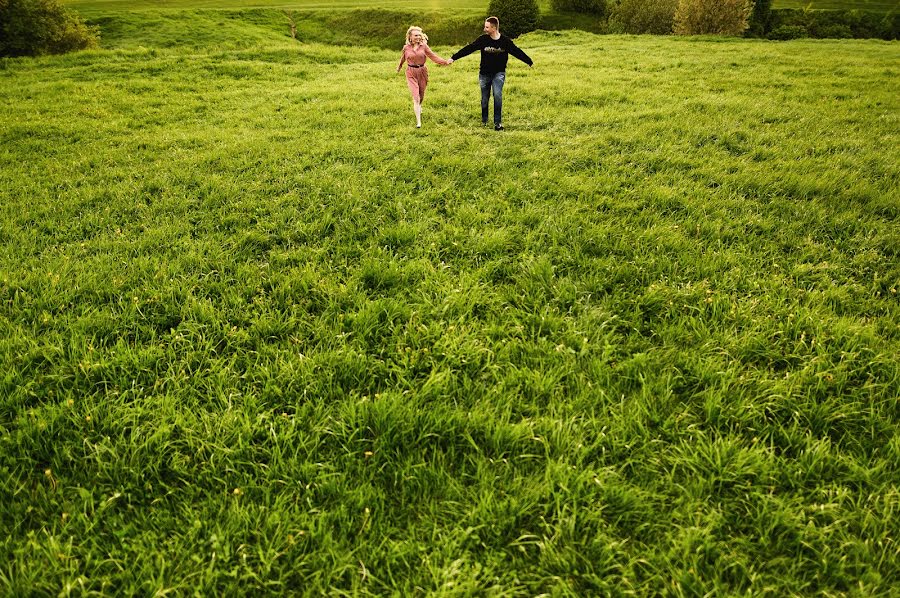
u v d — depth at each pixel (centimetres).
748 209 557
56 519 231
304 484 252
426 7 6662
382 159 754
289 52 2020
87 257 476
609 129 898
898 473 249
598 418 285
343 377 320
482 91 903
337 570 212
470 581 204
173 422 284
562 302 394
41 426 270
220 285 423
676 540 218
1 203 620
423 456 271
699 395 302
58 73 1623
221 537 220
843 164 698
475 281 420
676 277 421
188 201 609
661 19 4834
